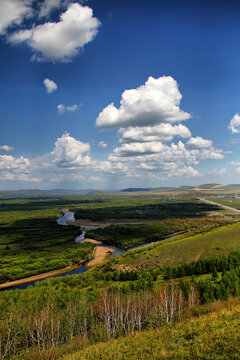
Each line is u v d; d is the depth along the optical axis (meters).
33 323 50.78
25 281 112.06
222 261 83.62
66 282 97.00
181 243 135.50
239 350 17.92
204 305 48.91
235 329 21.75
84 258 145.25
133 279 93.12
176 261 111.44
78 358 27.08
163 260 115.25
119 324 49.16
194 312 45.88
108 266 119.69
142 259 120.88
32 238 199.38
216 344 19.66
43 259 138.50
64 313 55.94
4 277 113.00
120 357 22.77
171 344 21.88
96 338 44.81
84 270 126.00
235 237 126.31
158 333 27.75
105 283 92.19
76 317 52.84
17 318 53.66
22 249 164.75
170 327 29.83
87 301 64.94
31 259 139.12
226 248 114.00
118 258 130.88
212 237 133.62
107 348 27.08
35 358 39.97
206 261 86.69
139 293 63.34
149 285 73.44
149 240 189.88
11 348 44.72
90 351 28.33
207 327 24.50
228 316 27.33
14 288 104.25
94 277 101.56
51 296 70.88
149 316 49.09
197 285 62.81
